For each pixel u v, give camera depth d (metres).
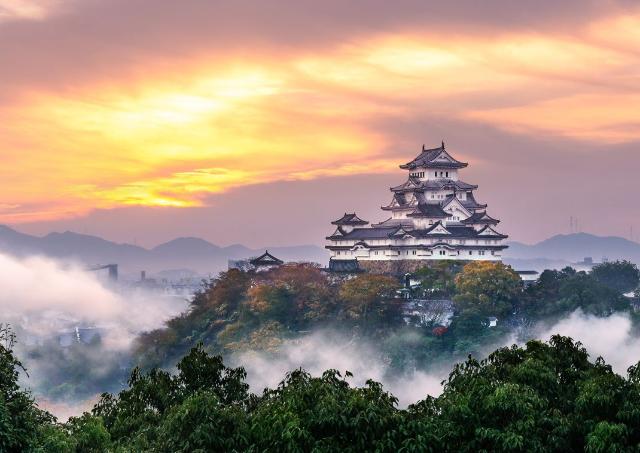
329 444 69.44
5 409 69.06
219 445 72.81
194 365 87.19
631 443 71.88
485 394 74.56
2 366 74.25
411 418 73.38
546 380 77.75
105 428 80.38
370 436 70.25
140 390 87.19
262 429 71.56
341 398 73.31
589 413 74.00
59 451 71.62
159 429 78.75
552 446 72.19
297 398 72.88
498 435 71.44
